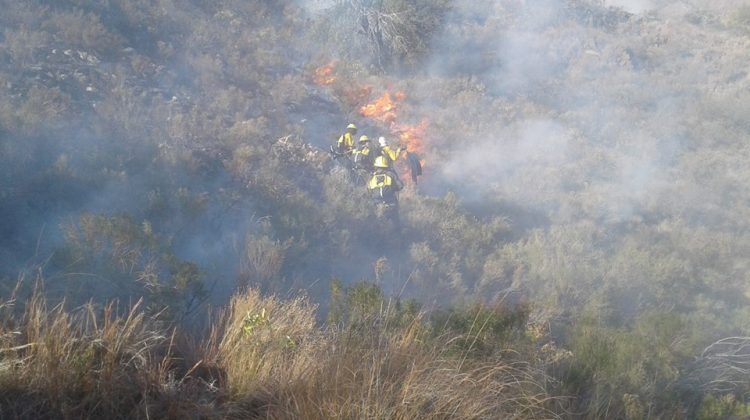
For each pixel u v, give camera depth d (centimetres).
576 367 562
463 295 869
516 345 549
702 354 711
